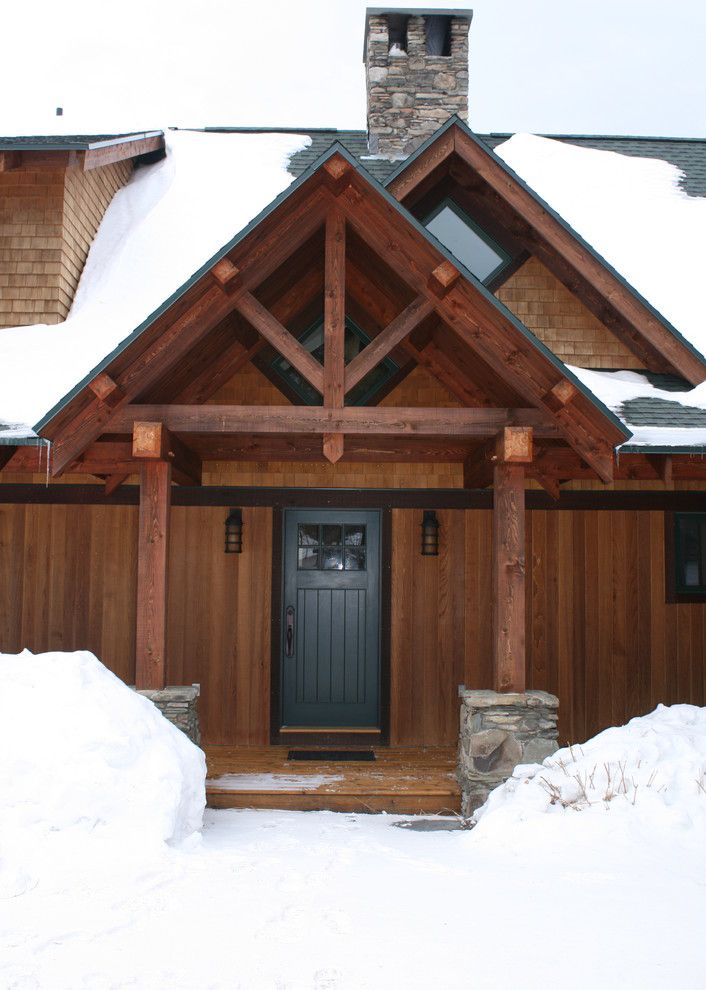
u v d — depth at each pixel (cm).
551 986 342
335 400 689
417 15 1077
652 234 1041
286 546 909
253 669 891
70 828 489
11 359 856
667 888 454
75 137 934
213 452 821
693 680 904
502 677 684
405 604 900
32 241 925
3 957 357
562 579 907
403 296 811
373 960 363
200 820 569
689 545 927
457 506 909
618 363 930
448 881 470
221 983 338
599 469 678
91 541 900
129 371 673
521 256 938
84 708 550
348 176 676
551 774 603
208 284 671
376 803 689
